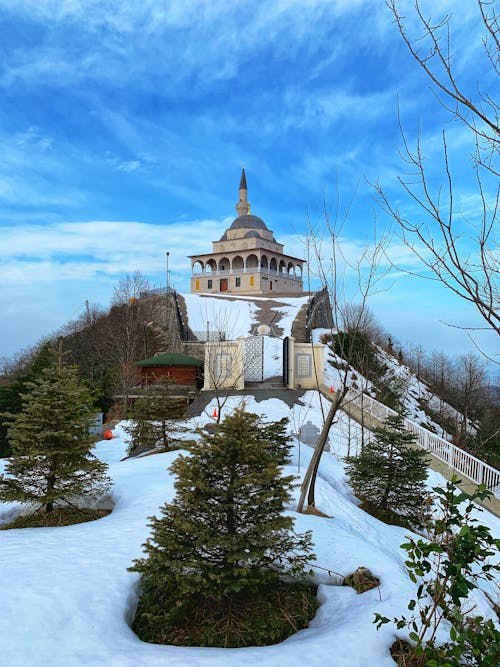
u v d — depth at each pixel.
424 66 3.79
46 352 22.28
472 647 3.75
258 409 22.06
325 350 27.28
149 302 45.94
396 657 4.53
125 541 7.21
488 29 3.68
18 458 8.81
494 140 3.68
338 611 5.56
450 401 28.59
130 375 30.86
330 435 18.80
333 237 11.87
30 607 5.06
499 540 3.76
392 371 27.02
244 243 71.25
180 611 5.23
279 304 43.56
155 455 14.62
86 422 9.24
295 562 5.89
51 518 9.02
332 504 10.42
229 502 5.41
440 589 3.88
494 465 17.45
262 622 5.20
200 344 34.66
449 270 3.71
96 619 5.04
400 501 11.28
